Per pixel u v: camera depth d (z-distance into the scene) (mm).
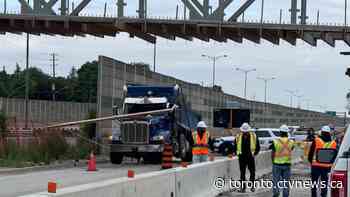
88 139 41031
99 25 38062
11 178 26438
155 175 13172
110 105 43562
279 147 18328
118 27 36656
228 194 20547
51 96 153000
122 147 35188
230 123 44031
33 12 37250
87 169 31484
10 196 19031
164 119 35281
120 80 45344
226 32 37375
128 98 36312
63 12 37344
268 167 31219
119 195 10875
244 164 21250
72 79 159500
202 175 18250
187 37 39406
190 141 38781
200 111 62594
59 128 39188
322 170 17062
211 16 35719
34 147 35656
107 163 36844
